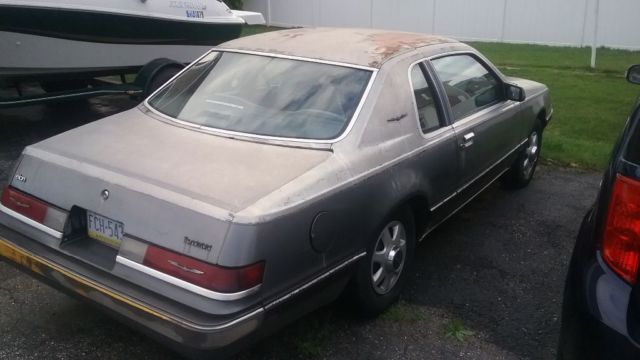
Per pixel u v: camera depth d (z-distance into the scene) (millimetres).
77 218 3232
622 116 9070
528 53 15492
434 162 4027
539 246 4934
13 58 6707
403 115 3848
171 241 2822
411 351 3541
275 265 2842
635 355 2418
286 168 3184
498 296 4164
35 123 8102
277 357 3432
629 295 2512
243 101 3834
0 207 3525
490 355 3537
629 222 2541
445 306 4012
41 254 3232
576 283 2705
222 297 2682
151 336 2850
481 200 5879
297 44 4219
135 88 7320
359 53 3996
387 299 3826
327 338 3615
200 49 8703
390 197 3562
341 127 3537
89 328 3662
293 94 3779
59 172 3305
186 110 3914
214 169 3141
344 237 3252
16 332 3602
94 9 7051
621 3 16016
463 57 4855
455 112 4484
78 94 6949
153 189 2957
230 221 2725
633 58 14758
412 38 4543
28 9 6461
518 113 5480
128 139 3564
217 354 2711
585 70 13055
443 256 4707
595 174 6730
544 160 7082
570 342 2641
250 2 22000
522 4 17250
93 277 3014
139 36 7758
